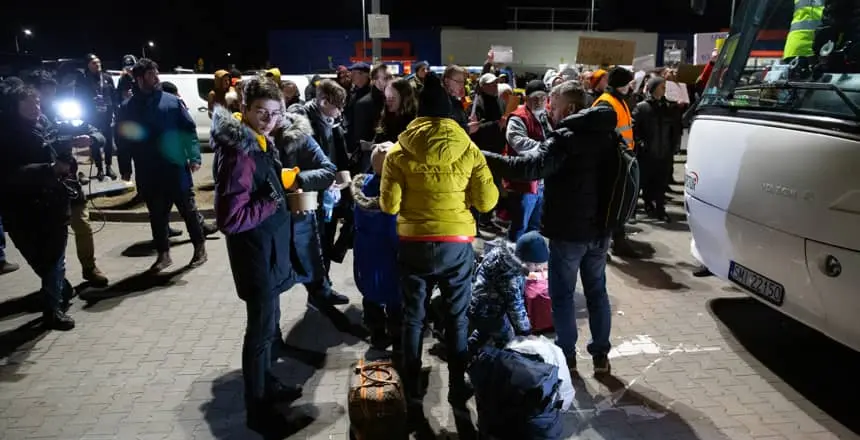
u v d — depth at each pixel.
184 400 3.79
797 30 4.12
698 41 10.66
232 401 3.77
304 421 3.54
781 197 3.59
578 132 3.46
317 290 4.88
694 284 5.60
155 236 5.99
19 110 4.40
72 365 4.24
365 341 4.55
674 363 4.14
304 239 3.78
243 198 3.05
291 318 4.96
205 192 9.42
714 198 4.27
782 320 4.79
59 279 4.80
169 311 5.14
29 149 4.48
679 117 7.68
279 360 4.26
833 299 3.35
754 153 3.82
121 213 8.09
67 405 3.75
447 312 3.53
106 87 10.43
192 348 4.47
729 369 4.06
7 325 4.88
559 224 3.62
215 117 3.03
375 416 3.14
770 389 3.81
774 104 3.79
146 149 5.67
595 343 3.94
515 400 2.96
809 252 3.44
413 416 3.56
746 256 4.04
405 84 4.81
